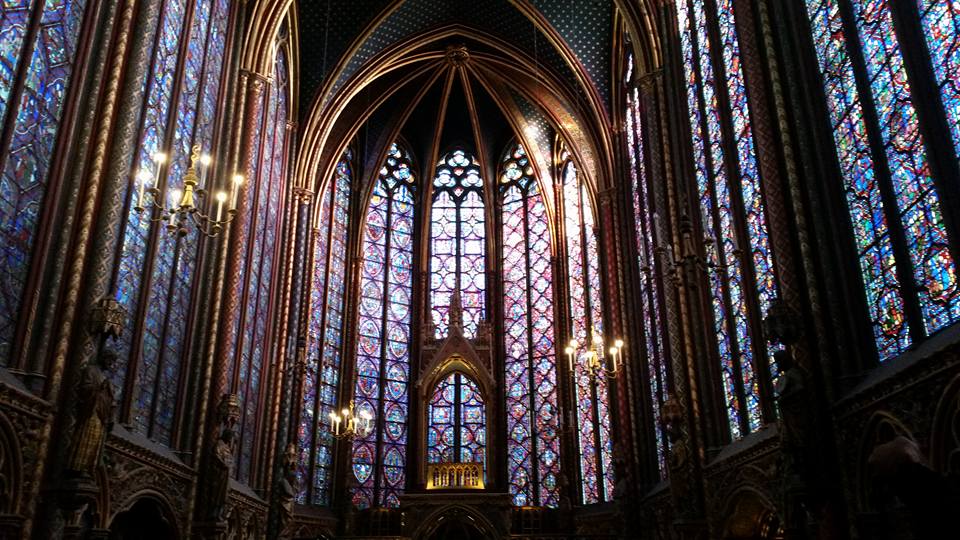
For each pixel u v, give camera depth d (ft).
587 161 89.20
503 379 95.81
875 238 33.42
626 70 77.92
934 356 26.22
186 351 49.19
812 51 39.27
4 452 27.96
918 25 30.86
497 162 105.19
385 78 92.73
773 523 45.98
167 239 45.88
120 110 37.24
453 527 77.92
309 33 80.23
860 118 34.65
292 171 79.00
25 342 30.91
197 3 51.49
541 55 87.56
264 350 69.05
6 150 29.89
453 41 91.20
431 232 102.94
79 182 34.47
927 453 26.78
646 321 70.44
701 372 51.47
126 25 38.19
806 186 37.22
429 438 90.74
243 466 61.72
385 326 96.68
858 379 33.35
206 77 53.57
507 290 100.27
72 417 31.01
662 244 59.11
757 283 44.09
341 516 84.74
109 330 32.42
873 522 29.78
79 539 33.91
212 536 46.73
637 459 70.03
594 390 85.25
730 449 47.70
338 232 94.68
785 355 35.24
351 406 82.84
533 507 85.56
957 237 27.68
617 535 69.92
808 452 33.14
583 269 91.97
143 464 40.24
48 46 33.27
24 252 31.58
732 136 47.98
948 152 28.84
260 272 67.00
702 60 54.85
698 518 49.60
